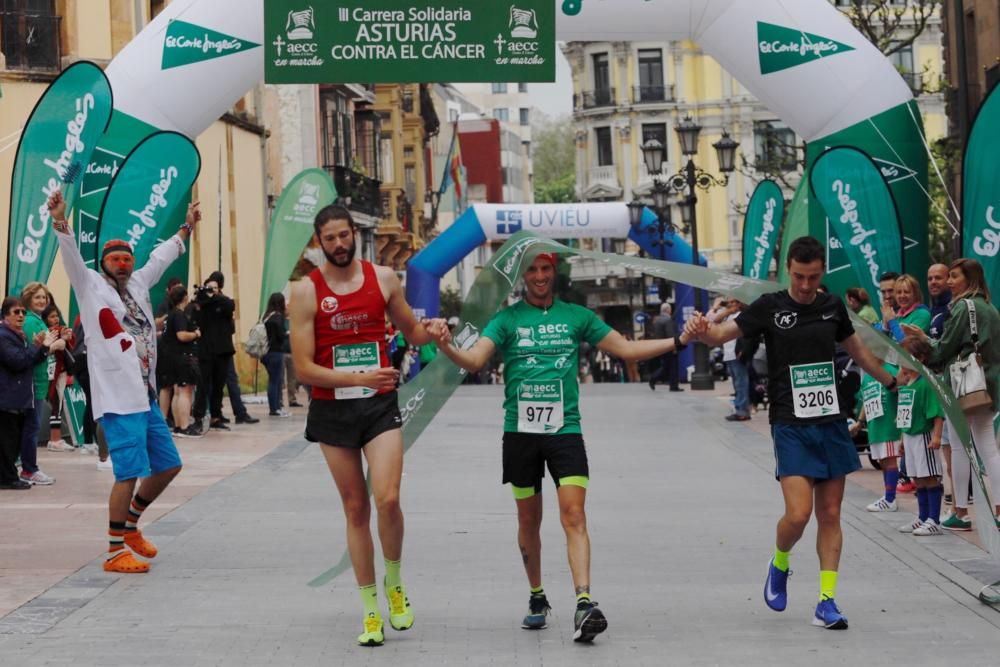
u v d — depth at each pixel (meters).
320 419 9.95
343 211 9.85
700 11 22.44
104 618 10.67
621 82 105.81
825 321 10.28
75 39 35.44
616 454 23.09
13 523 15.38
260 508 16.66
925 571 12.30
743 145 103.25
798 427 10.25
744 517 15.82
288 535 14.63
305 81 22.28
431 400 10.64
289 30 22.20
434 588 11.86
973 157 17.44
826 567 10.31
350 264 9.90
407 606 10.27
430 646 9.77
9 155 34.12
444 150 136.62
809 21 22.38
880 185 22.27
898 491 17.38
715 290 10.50
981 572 12.09
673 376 42.78
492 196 148.38
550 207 48.00
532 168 180.25
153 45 21.97
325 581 10.73
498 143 148.88
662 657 9.39
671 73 104.81
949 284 12.84
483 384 57.97
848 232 22.41
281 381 31.39
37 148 20.06
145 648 9.71
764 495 17.73
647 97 105.06
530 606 10.36
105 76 19.98
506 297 10.38
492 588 11.86
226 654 9.55
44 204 20.12
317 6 22.27
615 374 65.12
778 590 10.58
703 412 32.66
